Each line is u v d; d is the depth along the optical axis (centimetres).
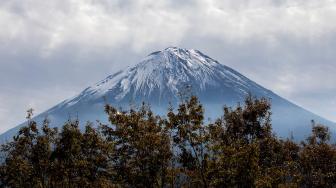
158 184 4731
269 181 4722
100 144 4934
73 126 5247
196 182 4916
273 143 5884
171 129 4894
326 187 6706
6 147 5338
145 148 4653
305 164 6794
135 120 4794
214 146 4806
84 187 5028
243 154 4731
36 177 5300
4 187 5338
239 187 4738
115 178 4809
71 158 5119
